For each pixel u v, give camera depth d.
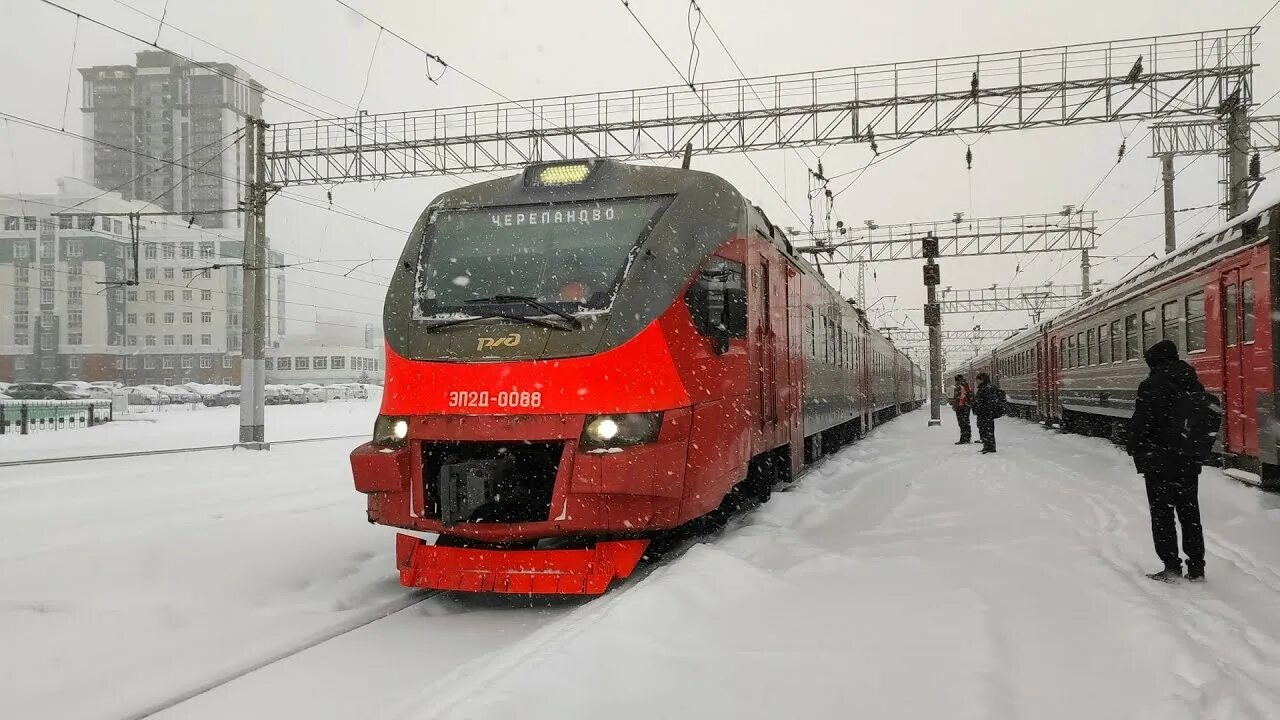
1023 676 3.83
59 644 4.80
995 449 15.76
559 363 5.60
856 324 19.20
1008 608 4.88
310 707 3.90
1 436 24.58
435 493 5.68
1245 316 9.77
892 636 4.36
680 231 6.33
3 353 82.06
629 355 5.67
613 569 5.52
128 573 6.36
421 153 19.56
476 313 6.03
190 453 17.83
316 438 24.64
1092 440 18.19
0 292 82.00
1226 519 7.96
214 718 3.79
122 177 109.44
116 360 85.00
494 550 5.57
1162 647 4.12
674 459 5.69
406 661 4.55
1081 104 17.06
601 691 3.60
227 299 88.31
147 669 4.43
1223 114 16.78
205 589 5.98
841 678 3.79
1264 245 9.18
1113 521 7.94
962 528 7.58
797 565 6.10
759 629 4.50
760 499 8.82
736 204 7.17
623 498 5.45
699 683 3.74
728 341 6.77
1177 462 5.70
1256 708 3.39
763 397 8.29
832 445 16.45
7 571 6.30
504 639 4.98
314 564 6.79
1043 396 25.33
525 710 3.34
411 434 5.71
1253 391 9.51
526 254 6.33
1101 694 3.61
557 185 6.70
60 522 8.75
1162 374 5.82
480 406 5.57
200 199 107.50
